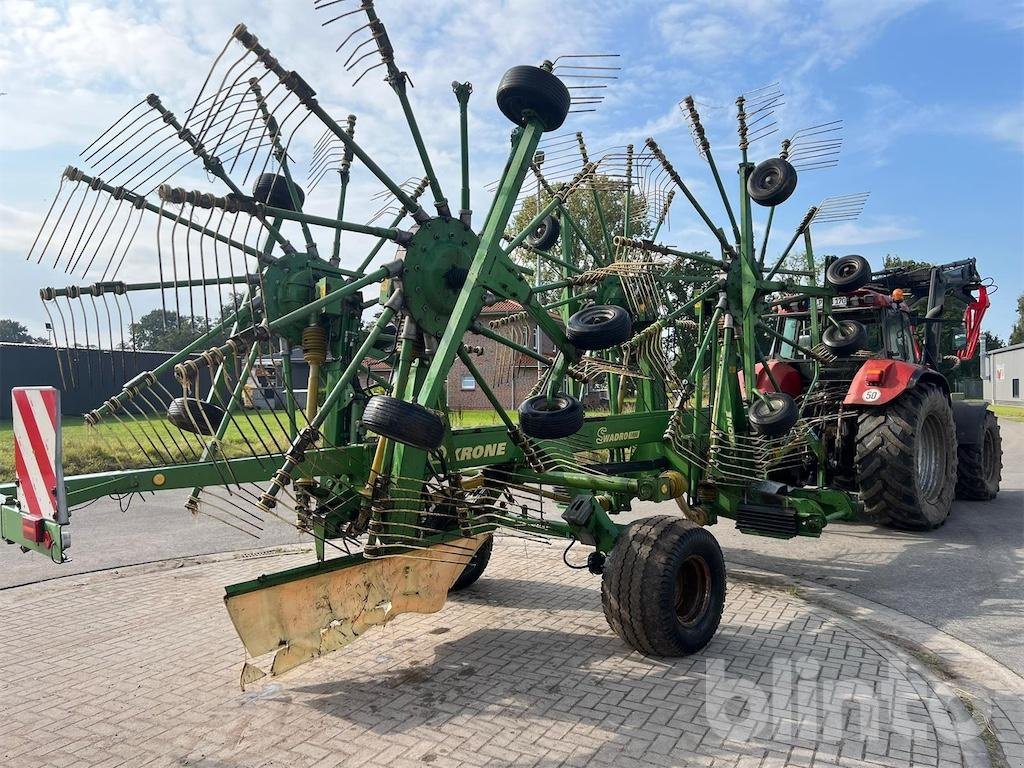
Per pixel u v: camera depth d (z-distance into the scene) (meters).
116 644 4.41
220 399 4.57
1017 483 10.54
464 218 4.23
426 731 3.27
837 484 7.82
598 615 4.88
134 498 9.68
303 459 3.53
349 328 5.14
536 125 4.18
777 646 4.28
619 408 6.11
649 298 5.76
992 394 46.59
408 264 3.88
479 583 5.66
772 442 6.07
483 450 4.56
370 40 3.60
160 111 3.83
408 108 3.82
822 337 7.52
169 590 5.55
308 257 5.20
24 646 4.39
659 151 6.01
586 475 4.58
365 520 3.73
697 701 3.55
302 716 3.43
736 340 6.24
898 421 6.82
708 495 5.89
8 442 13.39
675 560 4.00
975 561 6.26
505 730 3.27
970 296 9.95
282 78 3.24
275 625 3.26
